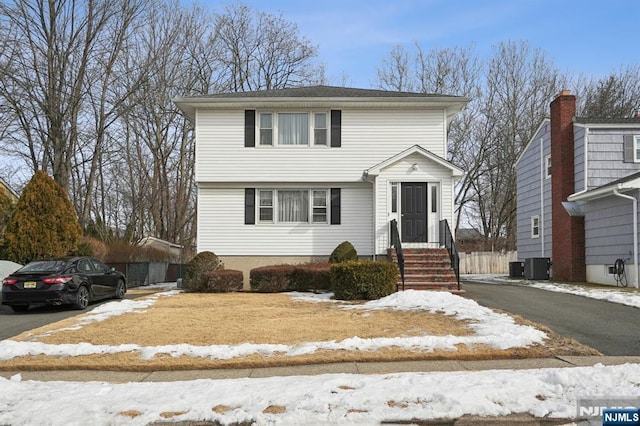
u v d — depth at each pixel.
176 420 5.84
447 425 5.79
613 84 39.97
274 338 9.86
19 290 14.31
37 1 27.89
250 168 20.77
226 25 40.47
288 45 51.72
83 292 15.28
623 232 18.64
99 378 7.88
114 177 42.84
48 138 29.66
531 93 41.34
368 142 20.86
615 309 13.27
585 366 7.88
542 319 11.84
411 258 17.62
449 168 19.55
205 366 8.27
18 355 8.88
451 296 13.75
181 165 39.59
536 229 25.86
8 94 27.56
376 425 5.75
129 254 27.55
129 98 34.69
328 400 6.30
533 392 6.49
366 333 10.12
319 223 20.75
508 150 41.59
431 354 8.53
